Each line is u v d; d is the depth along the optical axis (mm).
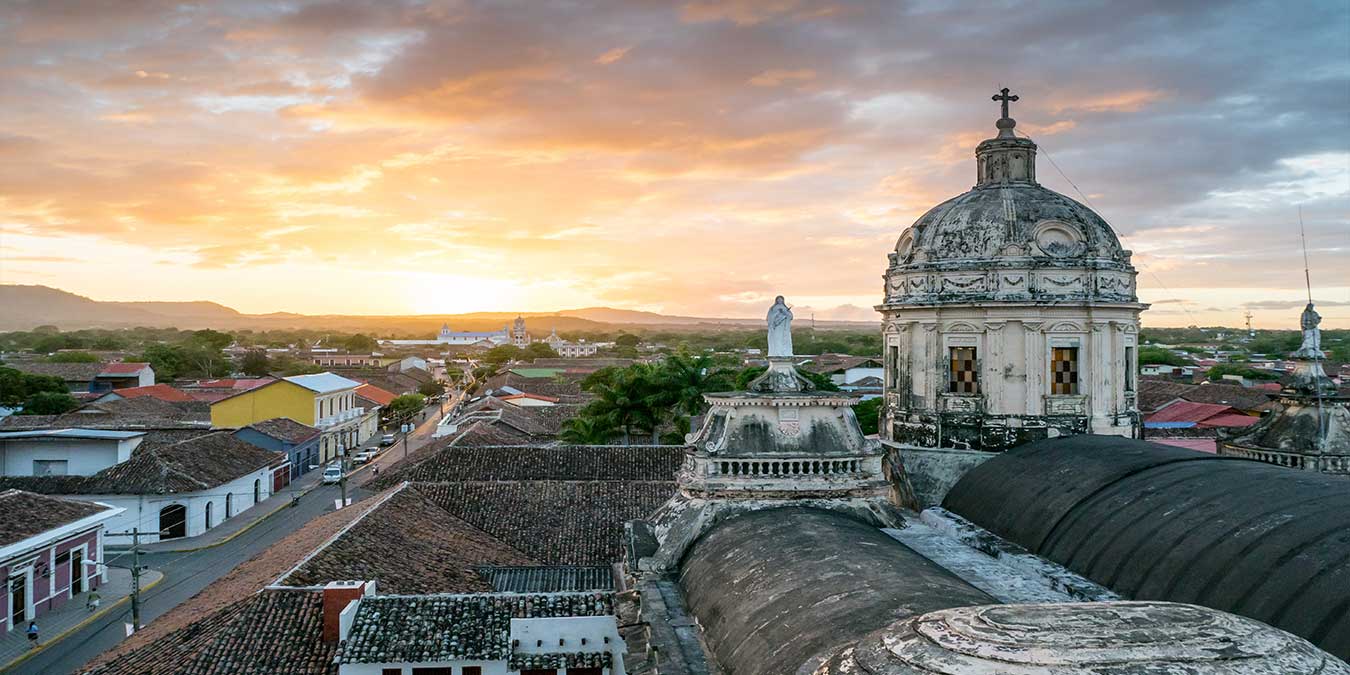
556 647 28844
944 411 30641
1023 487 24969
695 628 18562
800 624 14500
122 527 61188
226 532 64250
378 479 58250
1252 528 17391
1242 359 163875
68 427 81750
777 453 24672
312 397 96250
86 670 27969
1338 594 14383
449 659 27734
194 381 154500
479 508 45688
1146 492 21203
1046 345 29672
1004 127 33250
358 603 29500
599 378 89625
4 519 45469
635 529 26688
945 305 30297
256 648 27906
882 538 20984
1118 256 30750
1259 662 7078
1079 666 6965
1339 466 27453
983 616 8078
